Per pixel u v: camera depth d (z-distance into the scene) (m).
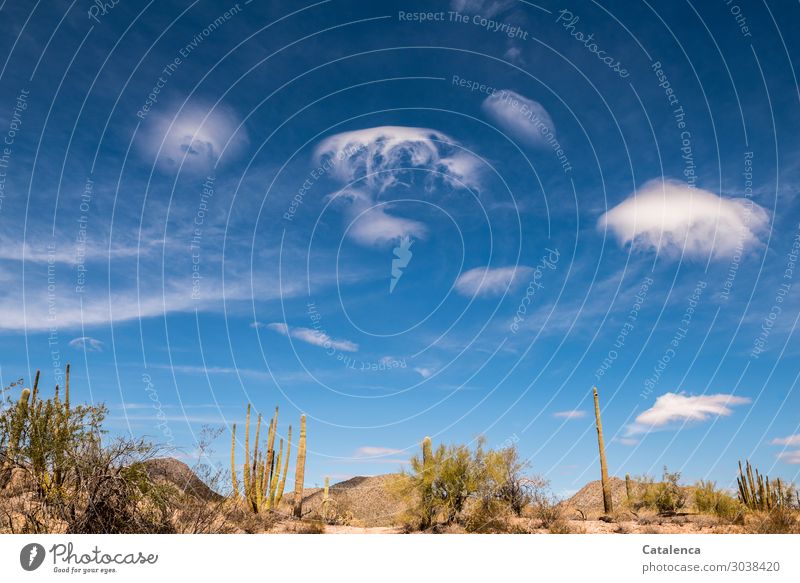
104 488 12.68
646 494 27.33
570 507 31.94
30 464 13.05
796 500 22.80
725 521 21.03
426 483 20.34
